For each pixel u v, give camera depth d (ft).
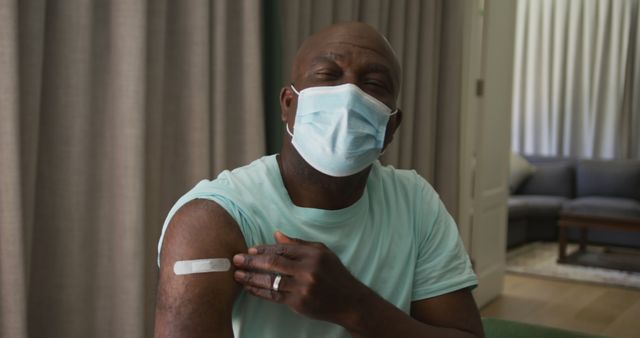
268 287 2.46
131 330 5.75
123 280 5.73
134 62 5.61
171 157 6.50
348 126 2.78
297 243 2.54
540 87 22.27
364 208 3.01
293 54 7.47
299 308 2.46
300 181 2.88
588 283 14.03
